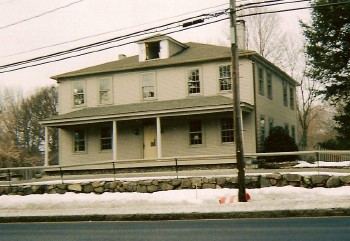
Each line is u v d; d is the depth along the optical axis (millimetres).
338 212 11898
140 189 19141
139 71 29125
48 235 10758
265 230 9766
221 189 17719
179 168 25375
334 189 15938
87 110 29547
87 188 19984
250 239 8625
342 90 28266
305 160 30578
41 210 16031
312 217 11773
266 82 29000
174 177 19438
